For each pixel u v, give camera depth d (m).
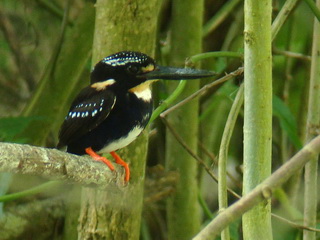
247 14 6.70
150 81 8.60
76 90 12.57
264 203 6.67
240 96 7.81
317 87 8.62
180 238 11.07
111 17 8.79
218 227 4.94
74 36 11.17
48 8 13.85
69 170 6.98
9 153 6.37
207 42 12.54
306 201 8.46
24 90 14.55
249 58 6.70
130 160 9.12
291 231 11.56
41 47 14.59
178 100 10.86
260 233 6.67
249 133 6.70
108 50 8.87
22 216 10.70
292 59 13.08
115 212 9.05
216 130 12.37
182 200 11.00
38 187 8.66
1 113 14.38
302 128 12.23
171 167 11.04
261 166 6.67
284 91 12.77
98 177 7.61
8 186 10.02
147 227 11.95
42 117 10.01
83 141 8.80
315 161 8.41
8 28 14.45
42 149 6.72
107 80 8.66
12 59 14.57
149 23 8.87
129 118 8.59
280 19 8.23
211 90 11.61
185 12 10.80
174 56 10.93
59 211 10.94
